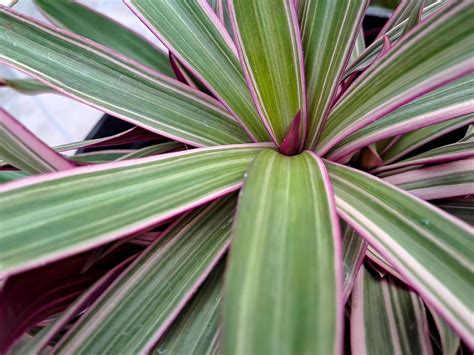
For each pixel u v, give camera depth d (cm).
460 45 13
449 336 16
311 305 9
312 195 11
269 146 16
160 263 15
